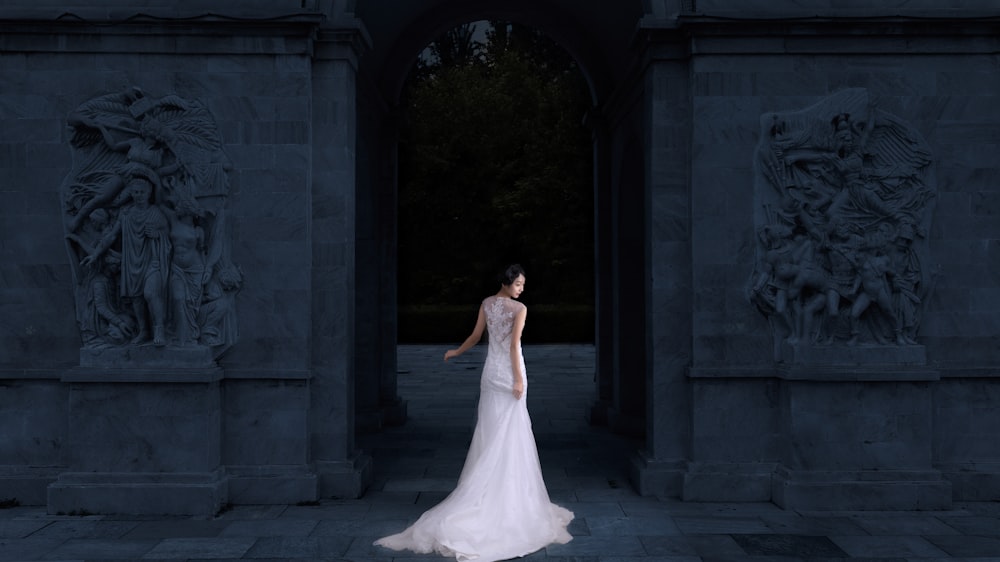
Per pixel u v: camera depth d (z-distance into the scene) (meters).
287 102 8.17
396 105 13.36
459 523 6.58
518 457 7.01
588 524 7.28
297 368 8.15
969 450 8.27
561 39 13.21
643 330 12.16
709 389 8.21
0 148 8.12
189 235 8.01
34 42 8.10
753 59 8.27
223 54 8.16
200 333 8.05
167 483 7.70
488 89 37.44
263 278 8.15
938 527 7.25
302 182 8.17
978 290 8.27
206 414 7.80
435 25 13.03
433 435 12.15
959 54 8.30
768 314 8.21
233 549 6.60
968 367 8.23
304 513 7.70
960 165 8.30
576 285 35.50
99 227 8.05
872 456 7.96
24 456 8.14
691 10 8.49
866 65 8.30
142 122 8.09
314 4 8.35
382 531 7.09
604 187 13.33
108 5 8.29
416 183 36.75
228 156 8.16
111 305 8.05
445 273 37.06
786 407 8.05
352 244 8.62
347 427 8.42
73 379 7.76
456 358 27.08
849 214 8.20
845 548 6.61
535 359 26.06
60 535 7.01
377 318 12.89
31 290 8.12
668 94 8.45
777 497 7.98
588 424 13.19
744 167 8.27
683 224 8.42
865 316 8.20
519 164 36.94
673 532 7.04
